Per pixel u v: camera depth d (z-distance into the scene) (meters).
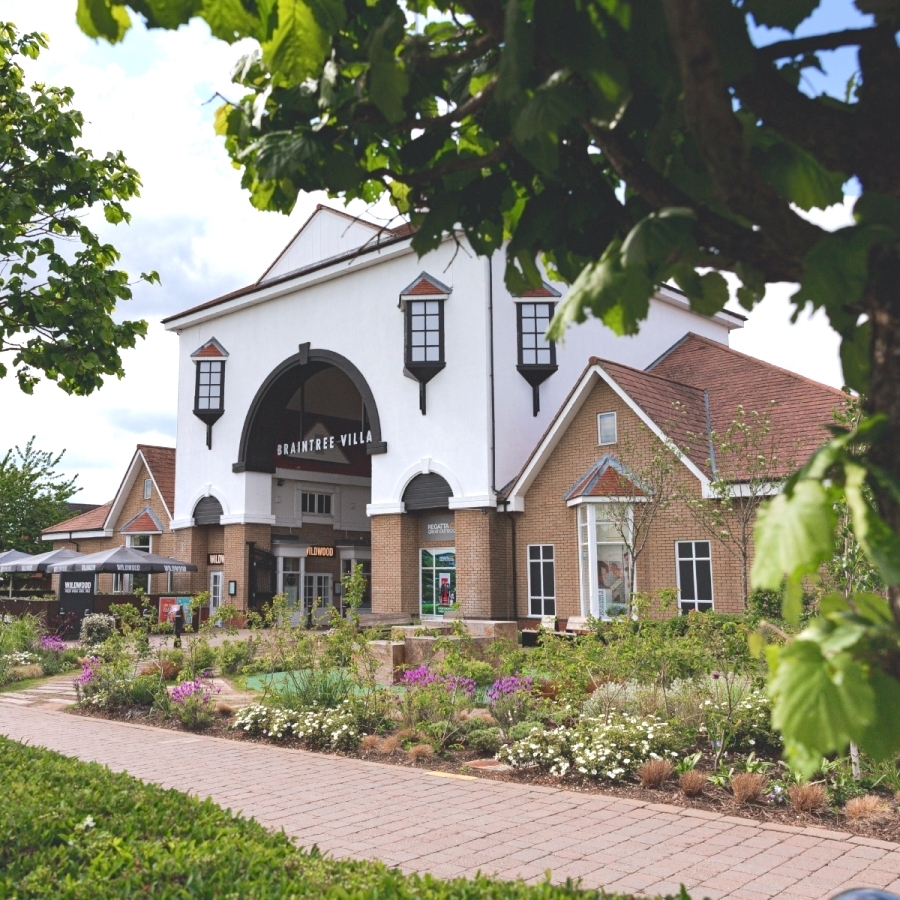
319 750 10.97
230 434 35.44
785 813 7.44
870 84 1.88
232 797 8.32
